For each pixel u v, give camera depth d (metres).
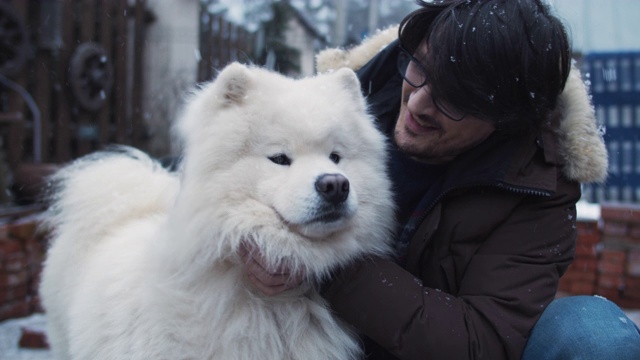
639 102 6.07
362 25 16.50
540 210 1.95
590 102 2.10
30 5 5.12
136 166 2.67
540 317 1.86
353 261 1.89
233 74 1.93
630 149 6.14
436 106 1.91
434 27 1.94
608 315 1.81
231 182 1.83
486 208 1.95
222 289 1.83
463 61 1.81
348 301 1.84
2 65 4.74
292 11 12.16
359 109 2.18
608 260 4.45
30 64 5.15
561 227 1.95
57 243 2.62
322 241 1.85
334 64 2.85
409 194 2.28
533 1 1.89
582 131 1.95
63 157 5.38
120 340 1.83
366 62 2.73
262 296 1.87
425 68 1.93
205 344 1.80
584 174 1.95
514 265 1.88
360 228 1.95
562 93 2.02
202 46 8.09
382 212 2.09
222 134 1.87
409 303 1.79
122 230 2.35
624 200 6.21
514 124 1.90
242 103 1.93
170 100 7.13
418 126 2.04
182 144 2.21
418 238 2.06
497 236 1.95
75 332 2.00
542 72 1.83
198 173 1.87
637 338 1.74
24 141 5.19
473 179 1.95
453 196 2.03
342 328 1.98
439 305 1.81
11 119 4.77
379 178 2.09
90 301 2.00
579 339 1.72
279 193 1.82
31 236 4.14
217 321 1.80
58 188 3.49
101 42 5.88
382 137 2.22
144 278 1.90
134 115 6.73
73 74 5.27
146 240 2.10
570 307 1.86
